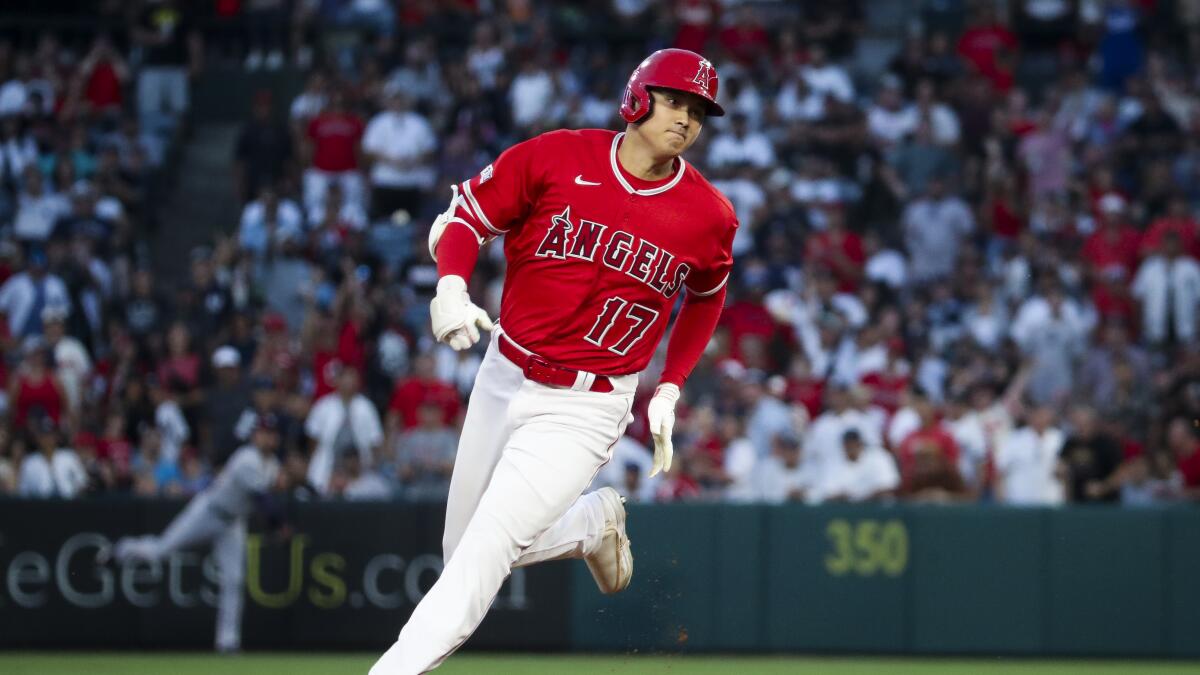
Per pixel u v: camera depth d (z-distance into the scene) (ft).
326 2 223.51
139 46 220.02
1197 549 126.52
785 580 126.11
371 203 185.37
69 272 165.07
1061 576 126.31
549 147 56.34
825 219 180.75
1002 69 210.59
